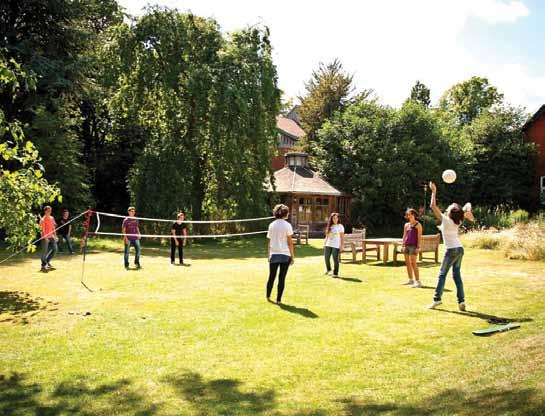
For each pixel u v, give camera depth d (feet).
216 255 58.59
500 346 18.47
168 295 29.91
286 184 99.19
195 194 78.59
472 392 13.76
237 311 25.43
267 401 14.08
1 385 15.38
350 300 28.32
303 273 39.83
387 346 19.30
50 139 71.36
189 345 19.54
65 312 25.21
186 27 77.15
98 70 80.18
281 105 83.51
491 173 109.19
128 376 16.12
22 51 67.31
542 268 42.27
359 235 51.01
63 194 72.74
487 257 51.31
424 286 33.04
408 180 101.14
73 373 16.39
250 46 81.00
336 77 140.97
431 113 112.27
